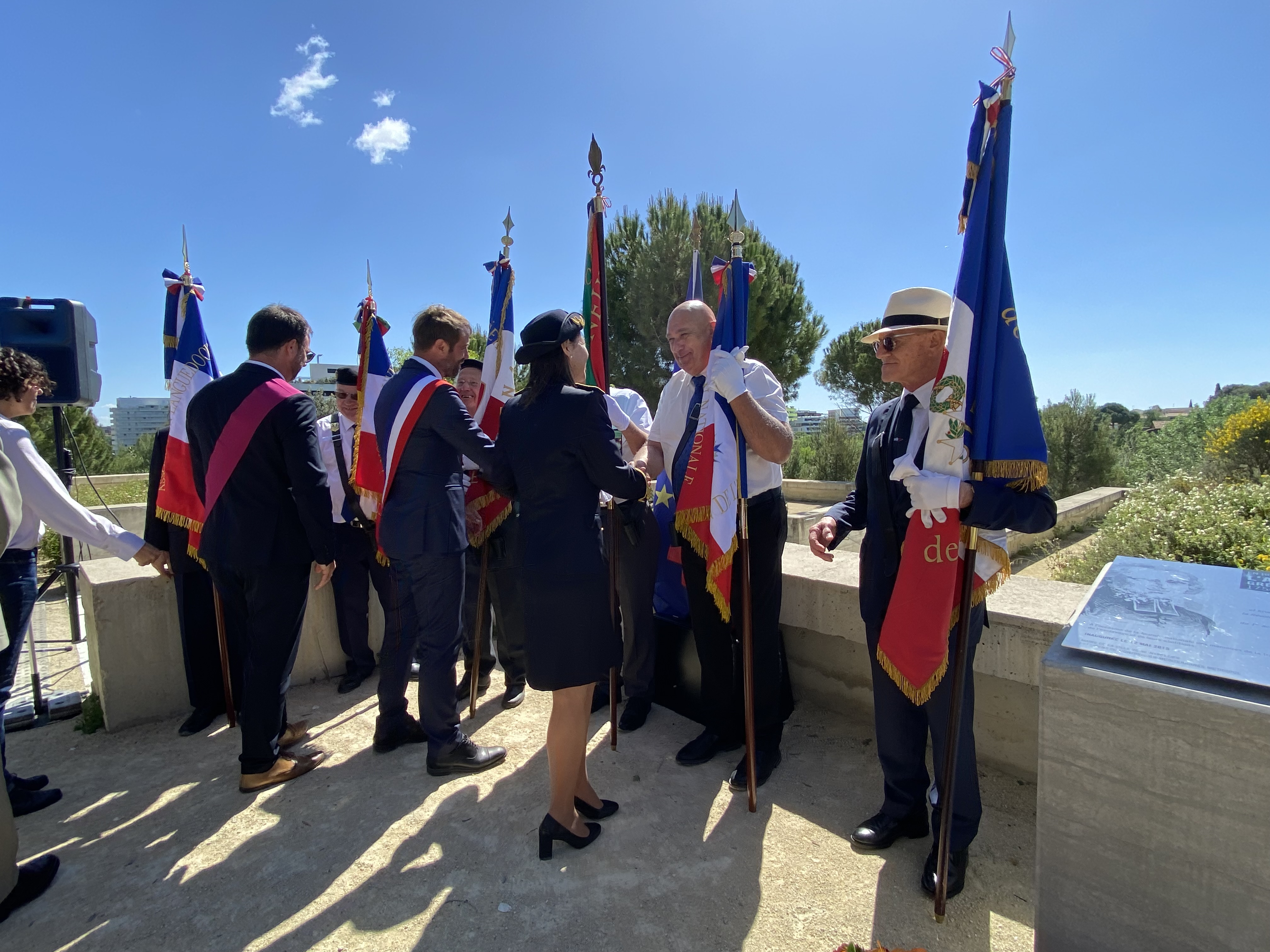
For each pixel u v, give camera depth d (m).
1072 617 2.29
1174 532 4.89
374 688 3.73
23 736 3.22
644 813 2.48
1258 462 8.12
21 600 2.58
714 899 2.02
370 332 3.21
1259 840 1.25
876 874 2.13
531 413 2.21
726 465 2.52
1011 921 1.92
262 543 2.58
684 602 3.65
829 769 2.77
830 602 3.05
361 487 3.11
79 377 4.18
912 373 2.12
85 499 10.42
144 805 2.59
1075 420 11.88
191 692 3.23
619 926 1.92
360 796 2.63
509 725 3.24
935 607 1.94
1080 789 1.44
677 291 14.82
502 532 3.35
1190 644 1.43
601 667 2.17
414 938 1.89
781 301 16.08
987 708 2.68
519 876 2.14
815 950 1.82
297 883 2.13
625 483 2.20
